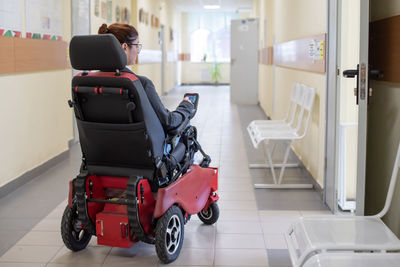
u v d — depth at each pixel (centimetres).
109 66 243
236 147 630
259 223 336
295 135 438
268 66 934
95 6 729
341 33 359
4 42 404
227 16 1997
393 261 182
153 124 254
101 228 263
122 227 258
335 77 342
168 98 1355
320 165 407
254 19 1219
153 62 1245
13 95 426
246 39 1228
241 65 1238
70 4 606
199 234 314
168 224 263
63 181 454
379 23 251
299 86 496
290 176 476
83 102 257
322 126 397
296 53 529
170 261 269
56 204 380
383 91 248
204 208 323
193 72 2045
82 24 660
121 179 268
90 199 265
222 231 320
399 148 208
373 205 266
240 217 349
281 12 697
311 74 448
